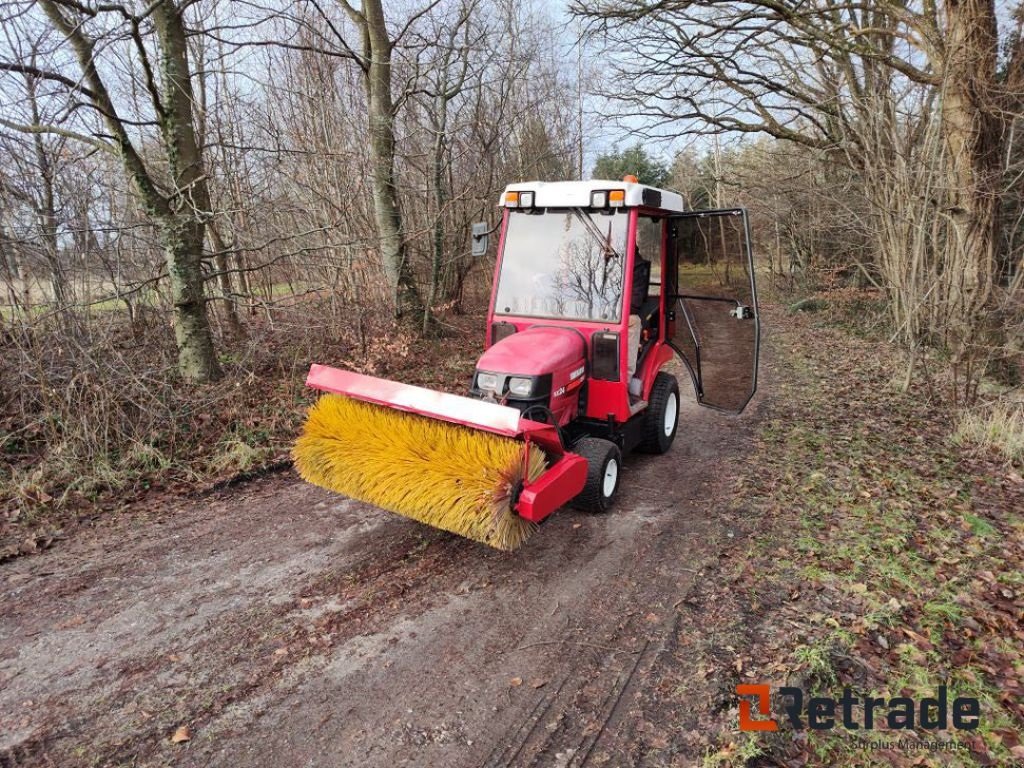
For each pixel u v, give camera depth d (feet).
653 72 41.55
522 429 11.94
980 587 13.00
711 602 12.58
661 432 20.67
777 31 34.55
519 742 9.17
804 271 65.05
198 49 35.01
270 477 19.39
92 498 17.17
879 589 12.92
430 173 41.39
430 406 13.05
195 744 9.12
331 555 14.61
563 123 63.67
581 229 17.10
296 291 34.32
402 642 11.48
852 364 36.04
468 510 12.34
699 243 20.06
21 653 11.06
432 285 38.86
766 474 19.42
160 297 25.62
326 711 9.80
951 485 18.20
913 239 28.35
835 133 39.34
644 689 10.19
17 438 19.10
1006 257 28.27
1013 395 24.84
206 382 24.16
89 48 19.27
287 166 34.27
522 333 16.79
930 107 28.37
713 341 20.30
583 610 12.44
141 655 11.07
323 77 39.63
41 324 20.35
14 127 18.74
